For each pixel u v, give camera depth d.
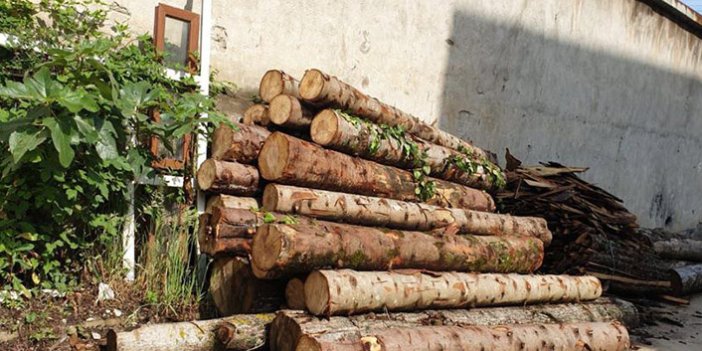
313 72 4.99
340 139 4.98
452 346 3.98
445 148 6.17
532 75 8.88
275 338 3.84
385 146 5.39
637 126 10.87
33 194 4.15
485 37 8.21
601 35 10.00
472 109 8.10
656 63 11.17
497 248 5.25
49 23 4.71
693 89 12.14
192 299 4.59
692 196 12.37
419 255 4.59
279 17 6.07
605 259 6.73
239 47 5.76
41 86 3.92
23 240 4.17
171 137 4.78
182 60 5.22
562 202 6.83
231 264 4.31
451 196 5.89
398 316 4.17
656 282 7.26
